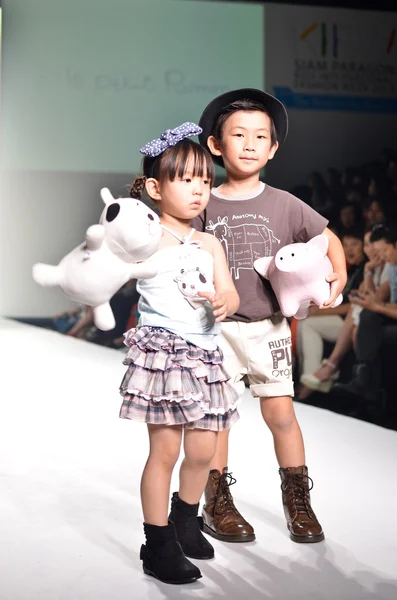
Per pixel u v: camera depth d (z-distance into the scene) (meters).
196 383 2.41
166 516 2.44
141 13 8.66
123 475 3.42
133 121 8.87
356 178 6.97
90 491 3.20
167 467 2.44
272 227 2.90
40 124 8.92
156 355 2.41
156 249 2.41
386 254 5.45
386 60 8.61
